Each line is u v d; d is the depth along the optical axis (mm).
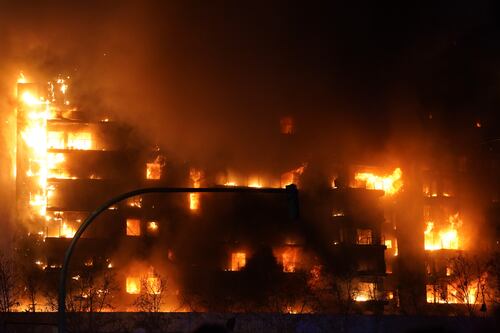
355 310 79812
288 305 79125
